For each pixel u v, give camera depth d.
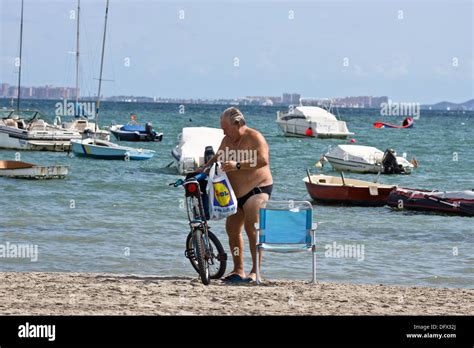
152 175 47.62
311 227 13.55
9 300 11.54
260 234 13.46
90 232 23.73
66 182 41.66
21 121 71.06
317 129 93.38
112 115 178.50
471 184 48.91
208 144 49.19
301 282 14.10
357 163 54.84
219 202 13.01
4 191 36.44
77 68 77.56
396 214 31.56
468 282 17.30
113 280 13.84
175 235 23.47
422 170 58.91
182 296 12.06
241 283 13.62
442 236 25.17
